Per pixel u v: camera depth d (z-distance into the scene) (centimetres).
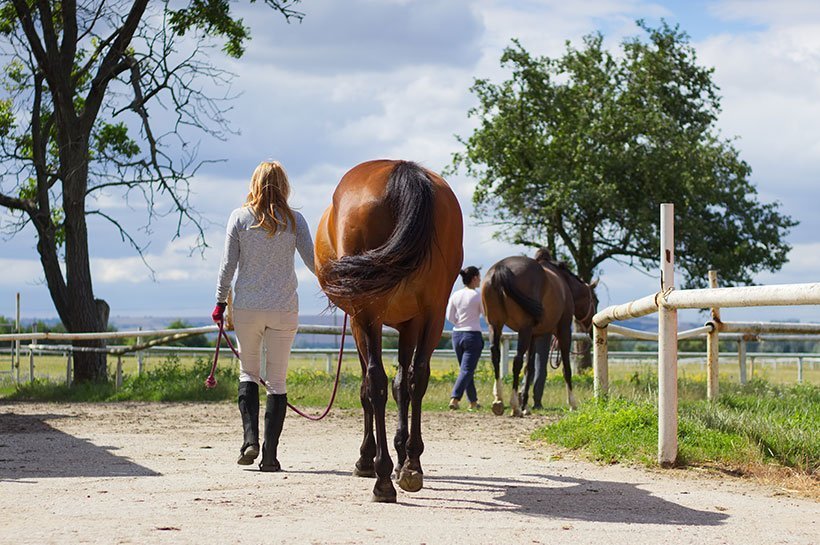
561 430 920
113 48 2123
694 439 777
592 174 3309
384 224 545
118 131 2486
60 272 2088
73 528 443
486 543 427
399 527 461
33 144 2136
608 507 547
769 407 1115
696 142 3409
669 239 736
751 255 3353
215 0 2111
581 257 3497
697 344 4916
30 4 2153
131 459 762
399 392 592
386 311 570
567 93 3578
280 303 703
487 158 3509
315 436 989
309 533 437
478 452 851
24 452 812
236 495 558
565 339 1413
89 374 1975
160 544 405
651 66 3488
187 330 1725
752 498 589
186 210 2197
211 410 1352
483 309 1340
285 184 714
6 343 3281
